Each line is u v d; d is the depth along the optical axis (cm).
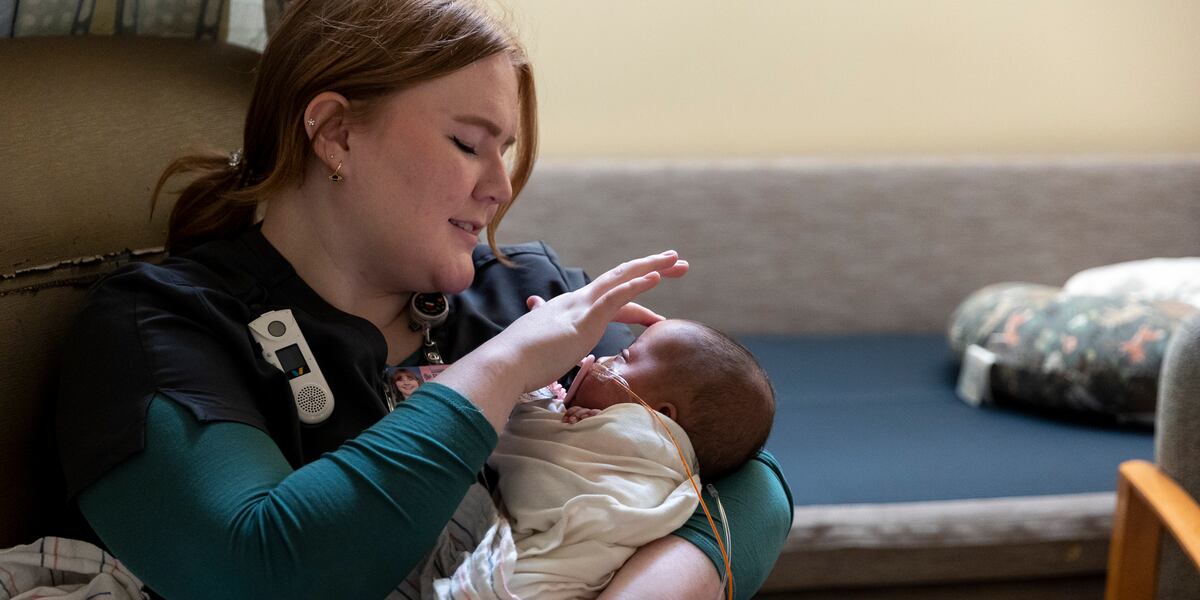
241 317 102
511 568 90
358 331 107
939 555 182
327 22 105
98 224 121
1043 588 190
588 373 111
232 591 83
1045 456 196
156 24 143
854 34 268
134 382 91
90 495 90
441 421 89
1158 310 213
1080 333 212
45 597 97
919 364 243
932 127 275
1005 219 262
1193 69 278
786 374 234
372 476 86
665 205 251
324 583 83
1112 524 184
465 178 105
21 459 110
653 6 261
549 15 258
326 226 108
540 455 103
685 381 110
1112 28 275
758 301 256
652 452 103
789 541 178
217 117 137
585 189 249
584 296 101
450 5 105
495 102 105
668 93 266
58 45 125
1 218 111
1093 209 264
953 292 263
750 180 253
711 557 100
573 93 263
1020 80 275
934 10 269
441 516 87
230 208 114
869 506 180
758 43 265
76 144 120
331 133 105
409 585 98
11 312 111
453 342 117
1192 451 155
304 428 101
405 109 103
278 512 84
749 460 117
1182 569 163
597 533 96
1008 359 217
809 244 256
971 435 205
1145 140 281
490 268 129
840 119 272
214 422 90
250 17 151
